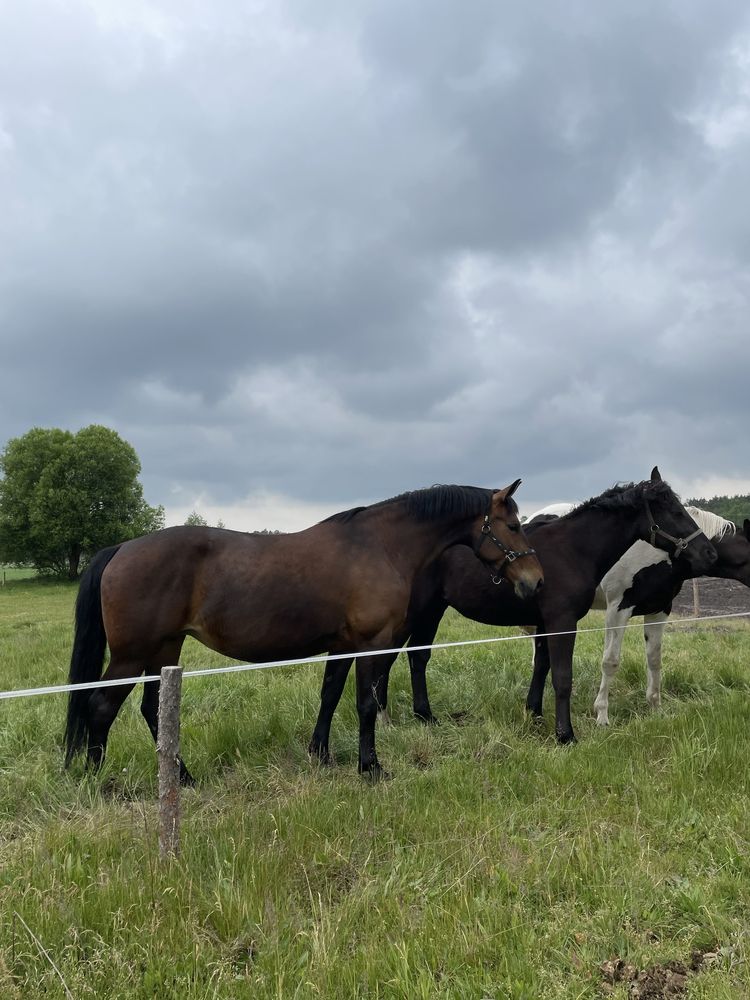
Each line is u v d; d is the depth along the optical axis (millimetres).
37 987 2434
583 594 6199
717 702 6371
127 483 55406
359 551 5098
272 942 2730
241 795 4527
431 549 5520
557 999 2426
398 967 2545
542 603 6207
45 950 2574
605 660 6613
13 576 60781
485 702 6848
